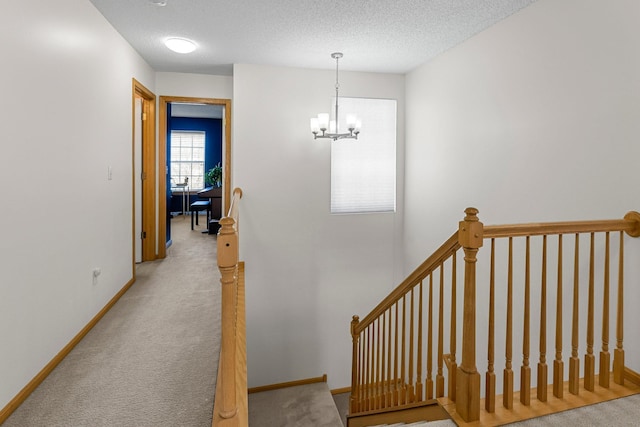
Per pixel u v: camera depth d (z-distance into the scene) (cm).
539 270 275
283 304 479
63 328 235
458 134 376
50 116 220
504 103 311
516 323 298
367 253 500
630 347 213
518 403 191
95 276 287
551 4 262
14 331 185
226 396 138
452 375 195
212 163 968
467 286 178
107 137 314
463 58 365
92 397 193
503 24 310
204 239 642
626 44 212
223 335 137
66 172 240
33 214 202
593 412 180
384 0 281
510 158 305
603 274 229
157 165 487
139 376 213
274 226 467
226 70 470
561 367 192
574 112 246
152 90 463
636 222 202
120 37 346
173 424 173
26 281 196
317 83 466
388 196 506
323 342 494
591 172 235
